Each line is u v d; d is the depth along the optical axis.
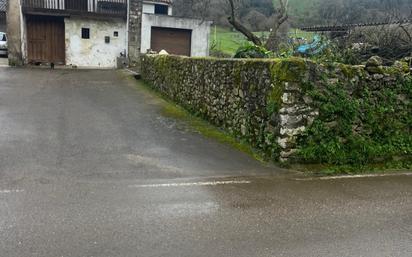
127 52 20.27
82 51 20.03
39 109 8.91
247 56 9.88
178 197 4.34
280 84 5.69
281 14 16.12
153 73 12.95
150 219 3.71
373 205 4.33
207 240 3.35
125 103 10.25
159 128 7.78
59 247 3.12
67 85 12.96
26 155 5.60
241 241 3.36
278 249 3.24
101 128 7.51
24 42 19.12
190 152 6.24
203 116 8.73
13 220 3.55
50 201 4.04
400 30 10.52
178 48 21.06
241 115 7.01
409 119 6.25
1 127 7.11
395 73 6.15
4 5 25.75
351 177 5.39
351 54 8.83
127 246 3.18
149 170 5.28
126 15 20.20
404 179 5.38
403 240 3.47
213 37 29.67
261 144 6.26
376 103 6.06
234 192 4.58
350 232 3.61
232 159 5.96
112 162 5.53
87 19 19.86
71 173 4.98
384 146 6.04
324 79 5.74
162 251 3.12
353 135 5.95
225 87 7.69
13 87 11.84
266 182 5.01
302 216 3.95
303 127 5.68
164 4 24.00
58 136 6.75
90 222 3.59
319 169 5.60
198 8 27.56
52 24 19.61
